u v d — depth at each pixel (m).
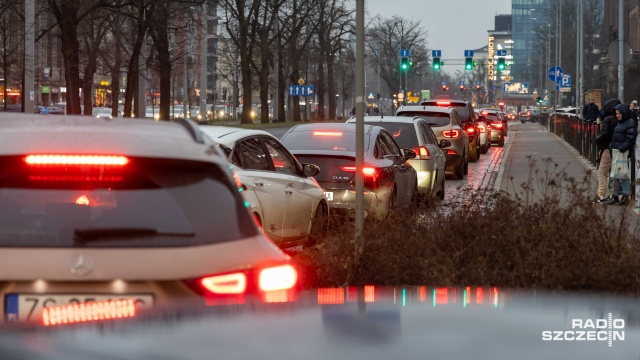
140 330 4.09
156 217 5.73
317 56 126.69
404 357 3.63
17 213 5.65
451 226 11.62
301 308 4.43
